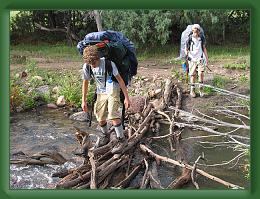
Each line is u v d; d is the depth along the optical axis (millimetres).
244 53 14352
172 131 7793
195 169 5844
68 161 6605
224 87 10555
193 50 9758
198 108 9414
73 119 9039
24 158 6703
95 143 6777
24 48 15836
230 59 13328
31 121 8922
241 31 16391
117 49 5758
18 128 8445
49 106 9875
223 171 6281
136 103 8961
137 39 14094
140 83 10945
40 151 7184
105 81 5945
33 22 17391
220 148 7258
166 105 9234
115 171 6020
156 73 11914
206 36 15484
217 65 12539
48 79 11320
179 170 6320
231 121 8594
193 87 9922
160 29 13625
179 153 6852
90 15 13906
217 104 9602
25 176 6082
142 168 6242
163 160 6340
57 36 17375
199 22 14547
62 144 7547
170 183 5871
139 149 6844
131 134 7145
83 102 6152
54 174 5562
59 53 14883
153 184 5535
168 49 15055
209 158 6832
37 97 10156
